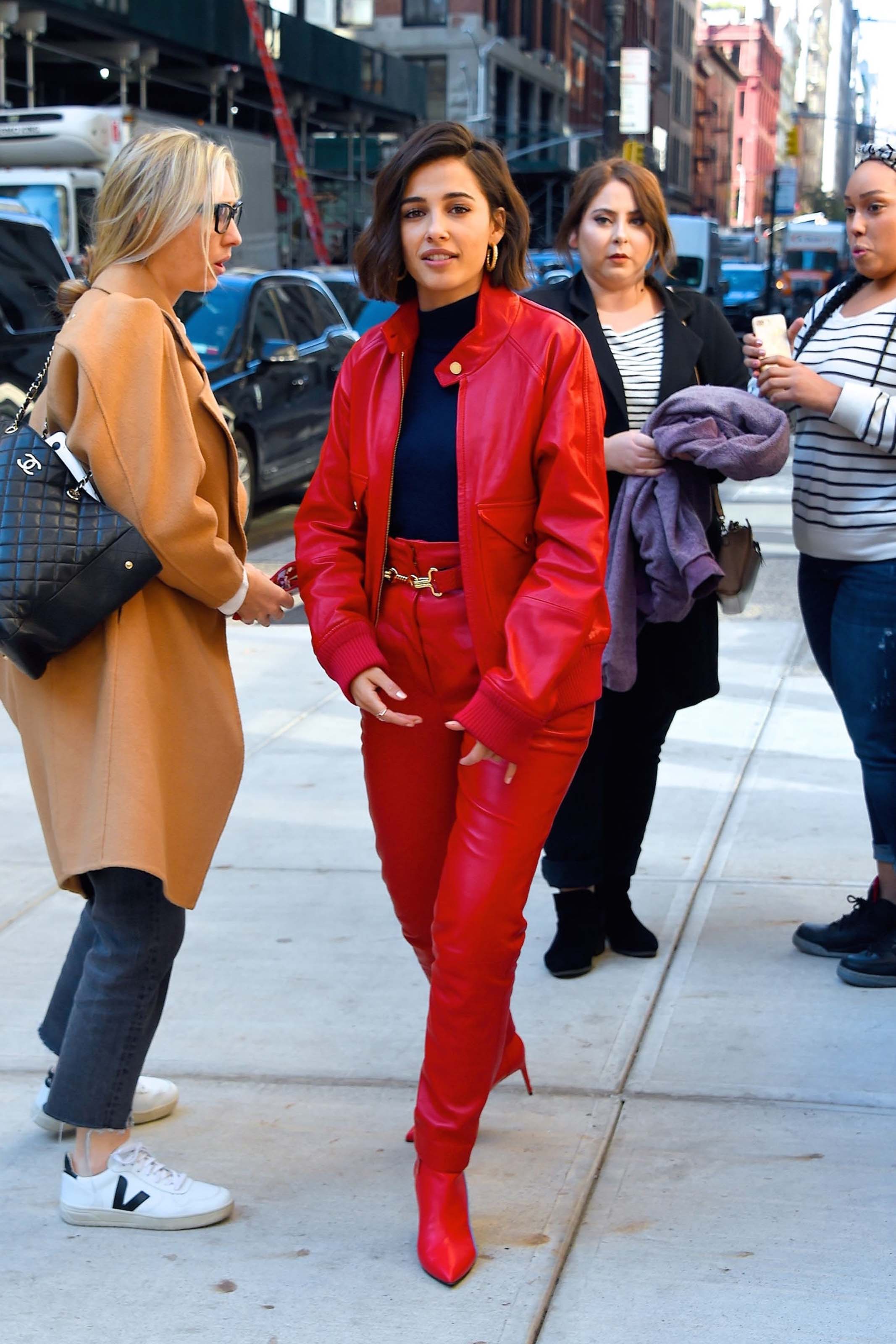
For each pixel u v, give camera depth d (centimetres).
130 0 2308
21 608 243
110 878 257
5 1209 276
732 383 372
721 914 411
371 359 265
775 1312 238
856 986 366
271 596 275
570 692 254
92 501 250
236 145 2138
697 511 351
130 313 249
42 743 264
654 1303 242
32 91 2205
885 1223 263
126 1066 265
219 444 264
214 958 388
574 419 250
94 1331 238
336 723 614
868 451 351
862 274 358
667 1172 283
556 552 249
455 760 270
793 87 14062
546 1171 284
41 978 378
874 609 355
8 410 883
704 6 11794
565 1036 342
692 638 367
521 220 257
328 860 460
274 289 1149
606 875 383
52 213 1576
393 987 370
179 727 265
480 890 248
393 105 3388
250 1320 241
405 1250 260
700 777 525
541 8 4822
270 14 2769
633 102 1930
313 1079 324
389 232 254
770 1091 313
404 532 263
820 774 528
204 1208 267
